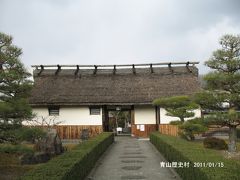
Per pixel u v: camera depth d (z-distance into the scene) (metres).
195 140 23.14
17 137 11.03
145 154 18.31
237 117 15.95
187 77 32.75
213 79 16.34
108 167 14.19
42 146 16.58
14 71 11.40
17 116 11.37
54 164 9.70
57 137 17.25
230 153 16.45
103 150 18.48
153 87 31.41
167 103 22.94
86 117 30.39
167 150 15.14
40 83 32.53
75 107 30.55
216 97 16.48
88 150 13.18
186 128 19.77
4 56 11.51
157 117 30.58
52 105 30.27
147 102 29.66
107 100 29.84
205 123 16.95
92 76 33.50
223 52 16.72
